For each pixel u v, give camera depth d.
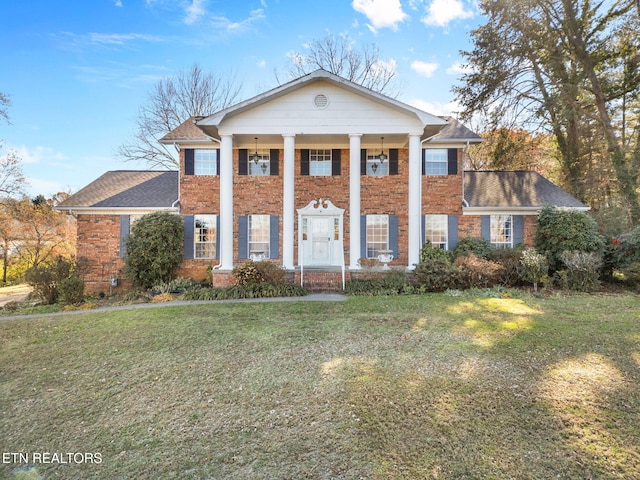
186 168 15.27
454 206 15.23
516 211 15.20
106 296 13.42
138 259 13.86
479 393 4.28
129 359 5.77
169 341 6.67
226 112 12.92
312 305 9.71
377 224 15.36
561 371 4.87
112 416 3.98
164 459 3.20
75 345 6.63
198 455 3.24
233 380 4.84
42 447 3.44
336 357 5.62
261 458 3.17
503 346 5.96
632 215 16.33
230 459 3.17
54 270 12.56
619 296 10.69
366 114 13.46
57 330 7.81
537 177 17.23
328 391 4.43
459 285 12.06
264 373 5.05
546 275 12.15
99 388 4.71
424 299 10.39
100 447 3.41
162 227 14.04
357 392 4.38
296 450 3.27
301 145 15.41
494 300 10.12
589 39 17.66
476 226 15.23
